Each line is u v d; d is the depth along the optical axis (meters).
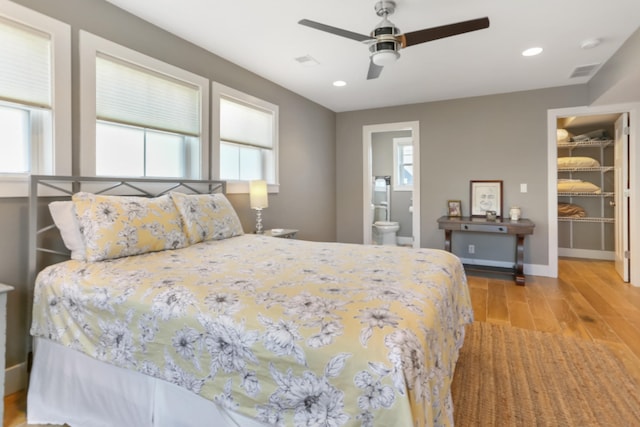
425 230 4.97
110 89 2.37
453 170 4.78
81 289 1.53
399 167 7.04
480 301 3.46
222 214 2.71
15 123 1.98
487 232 4.45
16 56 1.90
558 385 1.98
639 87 3.24
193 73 2.94
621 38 2.85
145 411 1.37
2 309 1.47
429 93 4.46
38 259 1.99
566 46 3.01
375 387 0.94
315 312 1.15
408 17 2.50
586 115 4.11
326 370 1.00
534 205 4.39
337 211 5.57
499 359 2.28
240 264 1.81
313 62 3.38
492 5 2.35
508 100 4.44
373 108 5.22
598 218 5.41
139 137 2.63
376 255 2.09
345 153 5.48
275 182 4.02
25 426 1.67
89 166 2.22
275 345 1.08
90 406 1.53
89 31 2.21
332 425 0.99
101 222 1.87
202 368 1.22
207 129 3.08
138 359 1.36
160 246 2.12
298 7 2.39
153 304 1.33
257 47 3.03
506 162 4.50
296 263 1.85
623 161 4.06
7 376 1.89
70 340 1.56
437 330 1.24
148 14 2.48
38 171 2.05
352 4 2.34
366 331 1.04
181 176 2.97
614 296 3.57
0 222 1.85
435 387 1.11
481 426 1.64
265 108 3.83
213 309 1.22
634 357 2.29
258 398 1.11
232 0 2.30
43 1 1.98
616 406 1.78
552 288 3.87
